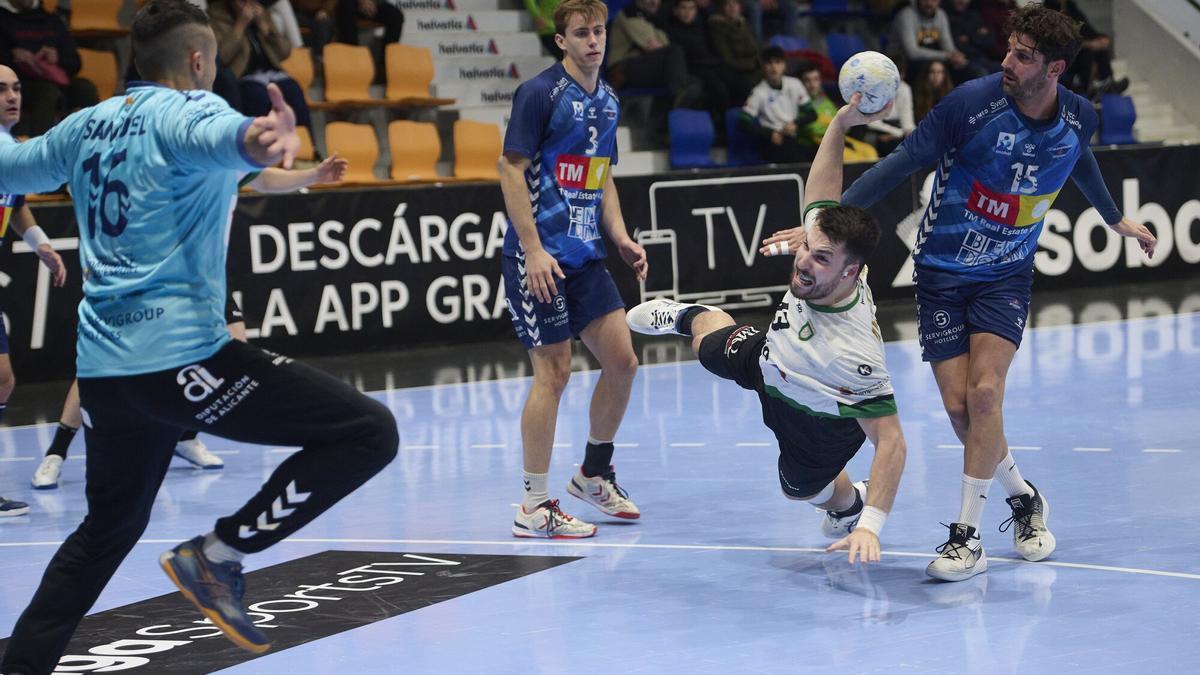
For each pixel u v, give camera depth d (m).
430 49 17.44
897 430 5.01
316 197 13.32
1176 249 17.16
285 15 15.55
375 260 13.64
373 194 13.62
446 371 12.24
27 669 3.89
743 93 17.34
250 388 3.63
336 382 3.71
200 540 3.67
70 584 3.95
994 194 5.31
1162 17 20.86
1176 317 13.79
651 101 17.59
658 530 6.34
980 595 5.09
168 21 3.77
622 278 14.60
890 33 18.58
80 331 3.75
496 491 7.28
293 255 13.20
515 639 4.70
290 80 14.38
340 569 5.71
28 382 12.27
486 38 17.81
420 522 6.60
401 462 8.20
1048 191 5.34
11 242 12.08
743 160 17.00
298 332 13.23
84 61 14.93
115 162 3.66
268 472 8.21
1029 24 5.04
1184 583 5.11
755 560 5.74
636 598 5.20
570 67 6.30
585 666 4.38
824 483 5.54
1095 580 5.22
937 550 5.58
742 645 4.57
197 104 3.56
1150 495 6.59
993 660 4.30
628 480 7.50
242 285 12.92
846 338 5.01
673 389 10.80
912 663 4.30
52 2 15.03
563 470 7.85
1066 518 6.22
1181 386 9.80
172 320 3.61
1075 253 16.64
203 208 3.65
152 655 4.61
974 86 5.29
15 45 13.52
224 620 3.69
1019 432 8.38
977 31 18.91
